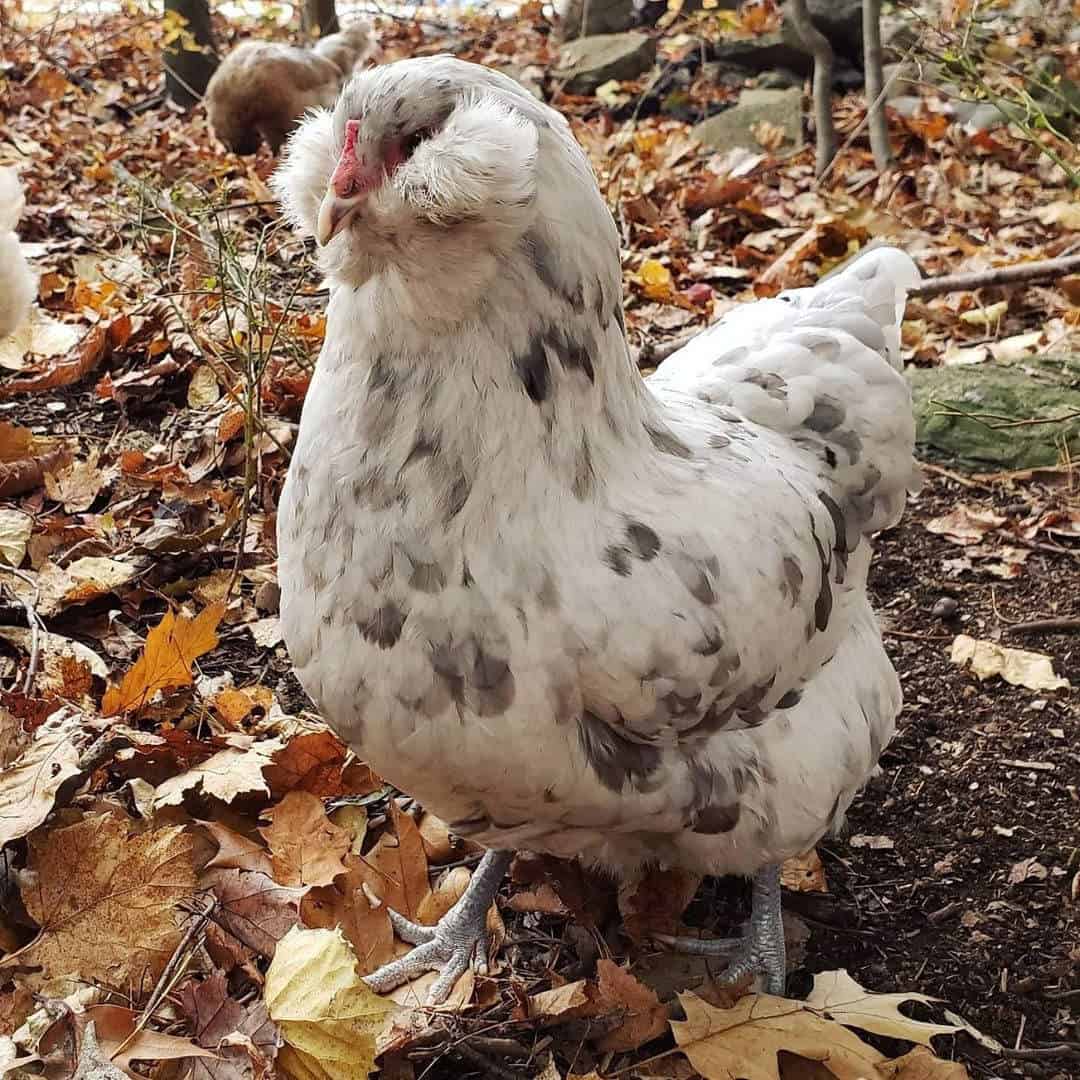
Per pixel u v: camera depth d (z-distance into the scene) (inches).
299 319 40.0
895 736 28.3
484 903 22.7
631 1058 21.0
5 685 26.7
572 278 16.2
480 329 15.9
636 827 19.5
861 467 22.3
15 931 20.9
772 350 22.9
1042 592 33.4
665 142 67.4
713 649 17.7
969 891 24.5
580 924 23.2
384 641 16.8
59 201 52.8
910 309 46.9
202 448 35.5
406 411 16.3
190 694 27.0
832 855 25.4
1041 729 28.5
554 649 16.8
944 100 71.4
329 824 23.4
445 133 14.7
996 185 63.2
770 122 70.2
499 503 16.5
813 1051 20.3
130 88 79.0
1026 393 39.7
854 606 22.6
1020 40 66.4
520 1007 21.0
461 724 17.0
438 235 14.9
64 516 32.8
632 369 18.3
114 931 20.3
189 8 73.6
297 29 91.0
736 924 24.0
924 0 67.5
